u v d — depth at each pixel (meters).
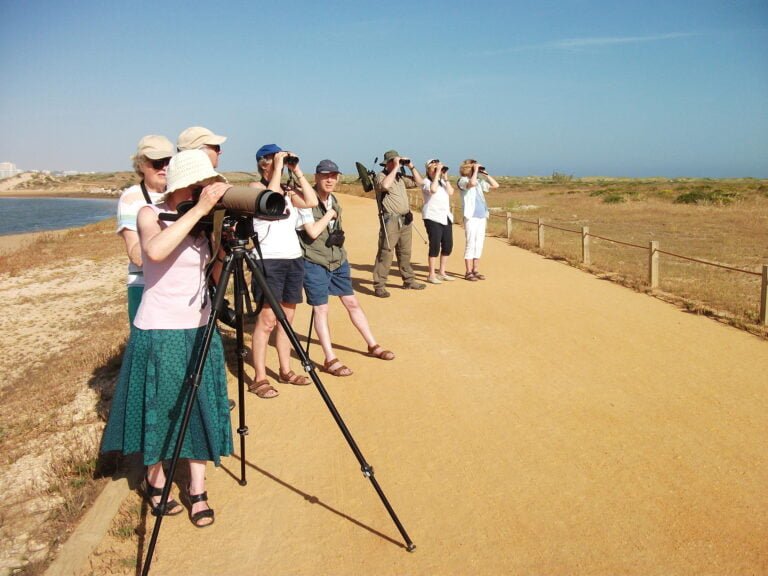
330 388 6.04
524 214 30.41
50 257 22.17
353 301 6.80
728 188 43.19
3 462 5.46
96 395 6.89
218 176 3.57
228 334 7.62
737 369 6.43
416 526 3.87
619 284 10.81
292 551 3.66
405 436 5.05
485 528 3.84
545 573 3.44
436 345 7.34
